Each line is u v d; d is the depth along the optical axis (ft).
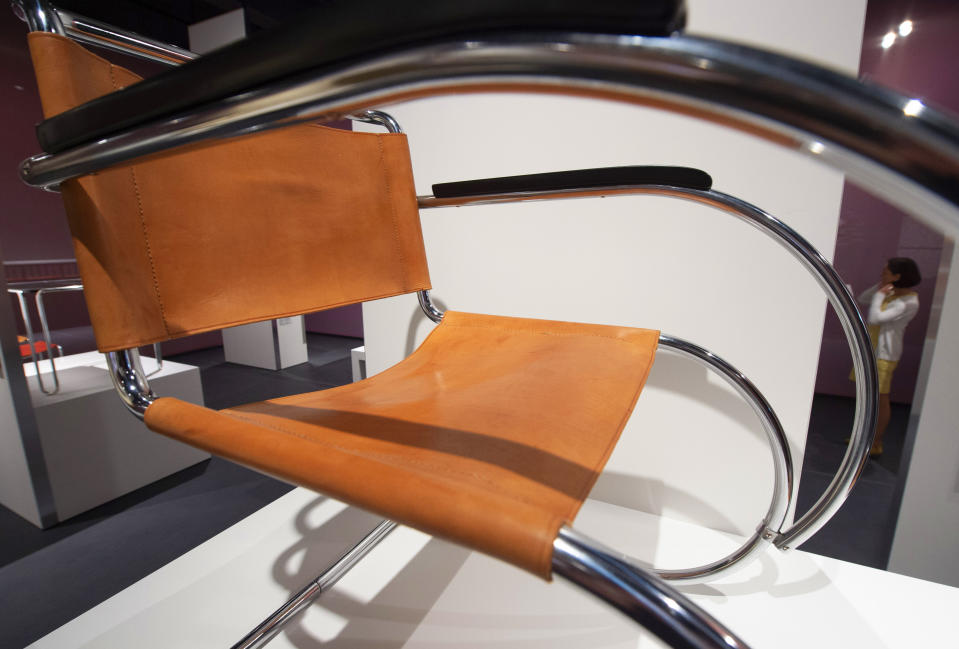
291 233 1.94
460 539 0.73
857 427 1.74
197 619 2.11
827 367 9.16
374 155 2.26
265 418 1.31
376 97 0.59
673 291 2.59
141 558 3.51
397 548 2.56
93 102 0.87
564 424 1.30
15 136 8.85
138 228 1.45
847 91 0.37
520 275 2.94
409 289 2.36
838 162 0.42
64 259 9.64
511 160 2.81
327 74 0.60
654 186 1.66
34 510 3.88
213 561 2.48
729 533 2.66
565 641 1.96
